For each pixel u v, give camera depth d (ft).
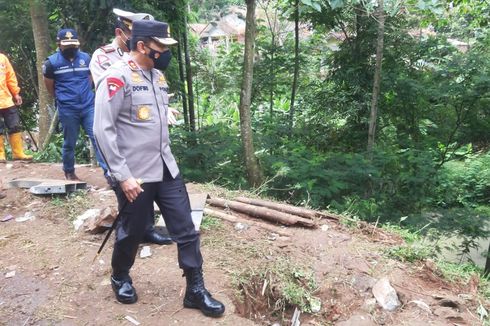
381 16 23.50
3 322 10.45
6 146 31.01
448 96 28.17
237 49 36.63
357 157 24.31
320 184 23.02
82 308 10.82
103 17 24.84
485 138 33.32
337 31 32.78
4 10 34.71
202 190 17.89
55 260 12.93
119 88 8.96
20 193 17.26
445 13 34.24
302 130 31.71
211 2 36.19
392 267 12.82
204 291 10.42
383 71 30.48
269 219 15.30
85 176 20.16
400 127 32.24
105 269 12.39
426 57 30.60
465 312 11.28
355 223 15.57
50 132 27.55
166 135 9.75
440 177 28.96
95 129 8.93
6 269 12.55
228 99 45.01
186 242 10.05
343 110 32.17
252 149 23.26
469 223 22.77
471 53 28.45
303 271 12.38
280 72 32.32
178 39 30.01
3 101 22.26
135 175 9.36
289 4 30.68
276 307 11.60
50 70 16.93
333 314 11.30
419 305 11.31
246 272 12.21
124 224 9.84
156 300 11.01
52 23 31.55
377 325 10.81
